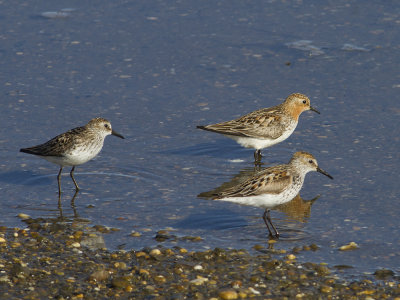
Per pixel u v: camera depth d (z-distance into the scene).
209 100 21.23
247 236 13.84
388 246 13.27
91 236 13.69
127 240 13.56
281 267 12.38
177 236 13.78
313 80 22.31
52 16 26.98
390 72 22.50
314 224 14.35
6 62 23.36
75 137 16.03
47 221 14.37
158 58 23.95
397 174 16.64
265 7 27.72
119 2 28.39
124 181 16.59
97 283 11.68
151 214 14.87
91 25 26.28
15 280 11.63
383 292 11.45
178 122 19.98
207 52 24.30
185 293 11.38
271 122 18.58
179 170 17.33
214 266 12.42
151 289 11.48
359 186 16.12
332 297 11.30
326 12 27.02
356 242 13.48
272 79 22.50
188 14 27.20
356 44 24.42
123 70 23.12
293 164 14.41
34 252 12.88
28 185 16.28
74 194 15.84
